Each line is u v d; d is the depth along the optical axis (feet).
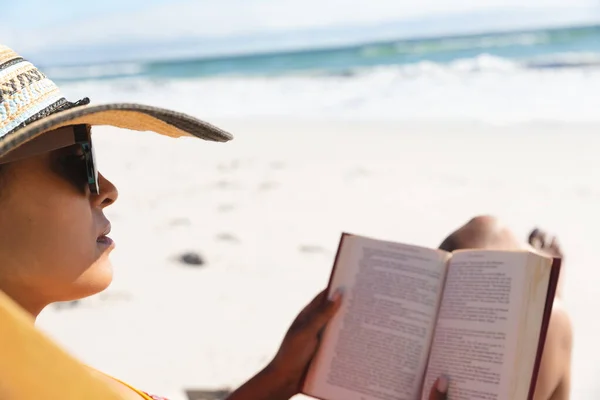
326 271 15.78
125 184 25.57
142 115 3.96
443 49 104.78
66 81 111.96
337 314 6.43
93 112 3.50
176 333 12.51
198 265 16.08
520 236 18.40
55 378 2.74
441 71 61.00
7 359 2.65
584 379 11.00
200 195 23.41
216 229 19.13
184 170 27.94
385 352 6.15
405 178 25.13
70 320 12.98
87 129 4.00
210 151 32.22
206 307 13.70
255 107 51.72
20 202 3.90
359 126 38.55
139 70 131.23
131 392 4.83
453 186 23.80
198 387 10.60
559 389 6.94
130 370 11.14
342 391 6.20
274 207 21.50
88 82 103.30
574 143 30.17
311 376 6.33
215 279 15.23
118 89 77.56
